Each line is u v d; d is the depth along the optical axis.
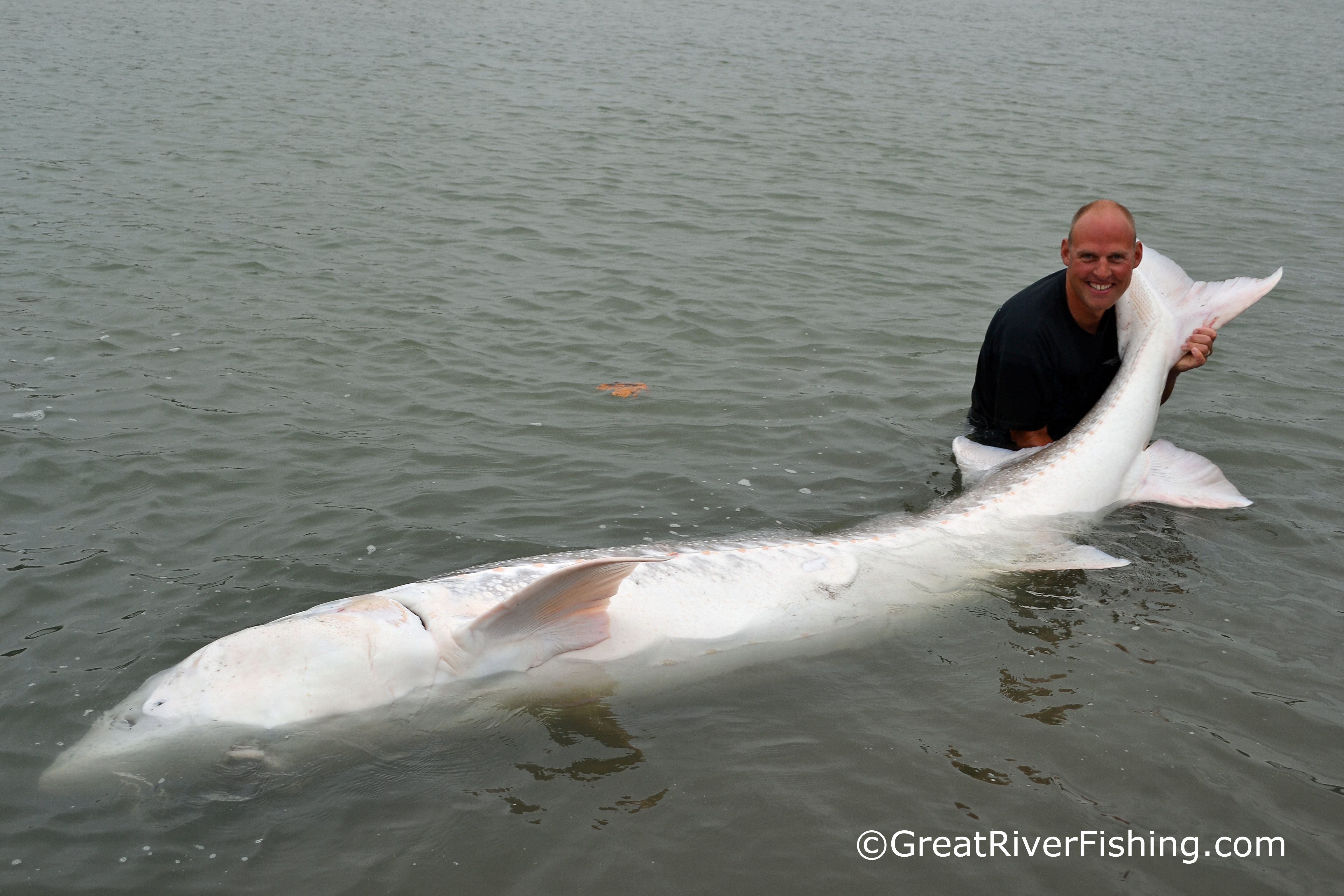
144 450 6.67
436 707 4.38
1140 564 5.41
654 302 10.00
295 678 4.23
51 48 24.25
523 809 3.87
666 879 3.53
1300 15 42.94
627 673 4.62
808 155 16.62
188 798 3.91
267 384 7.86
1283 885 3.46
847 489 6.41
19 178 13.45
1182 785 3.90
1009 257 11.82
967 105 21.50
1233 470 6.53
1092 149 17.62
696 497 6.26
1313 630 4.84
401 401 7.66
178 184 13.59
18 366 7.91
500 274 10.72
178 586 5.21
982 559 5.43
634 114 19.31
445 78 22.42
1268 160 17.11
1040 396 6.41
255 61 23.61
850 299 10.27
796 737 4.23
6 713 4.27
